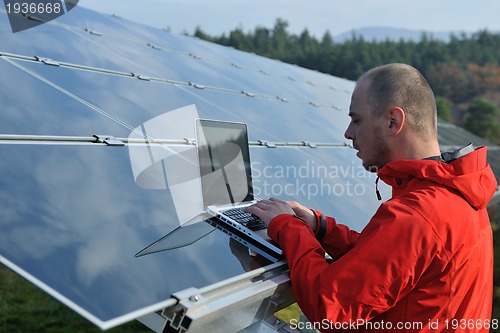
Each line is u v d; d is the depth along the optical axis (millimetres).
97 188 2330
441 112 47375
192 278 1956
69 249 1843
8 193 1996
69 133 2742
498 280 11852
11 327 7004
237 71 6984
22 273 1623
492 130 42250
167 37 7273
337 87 9695
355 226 3283
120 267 1862
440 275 2049
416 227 1988
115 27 6281
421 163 2166
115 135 2977
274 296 2279
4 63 3340
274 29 68688
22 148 2383
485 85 66062
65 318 7508
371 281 1967
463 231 2059
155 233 2201
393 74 2277
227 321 2039
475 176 2160
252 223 2568
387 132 2281
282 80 7844
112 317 1574
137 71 4641
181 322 1772
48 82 3363
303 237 2256
